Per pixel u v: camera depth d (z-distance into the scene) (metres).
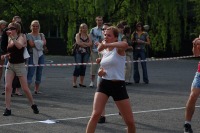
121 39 13.06
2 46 13.95
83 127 11.44
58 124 11.77
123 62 9.34
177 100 16.19
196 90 10.51
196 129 11.40
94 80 21.47
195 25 46.69
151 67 33.56
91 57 19.31
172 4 41.84
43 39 17.20
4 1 44.22
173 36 42.94
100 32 18.94
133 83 21.59
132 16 42.50
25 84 13.03
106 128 11.28
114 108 14.19
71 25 42.12
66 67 31.55
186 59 44.25
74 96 16.92
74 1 42.03
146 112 13.62
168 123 12.06
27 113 13.26
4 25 17.20
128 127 9.37
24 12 44.38
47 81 22.28
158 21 42.19
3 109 13.92
